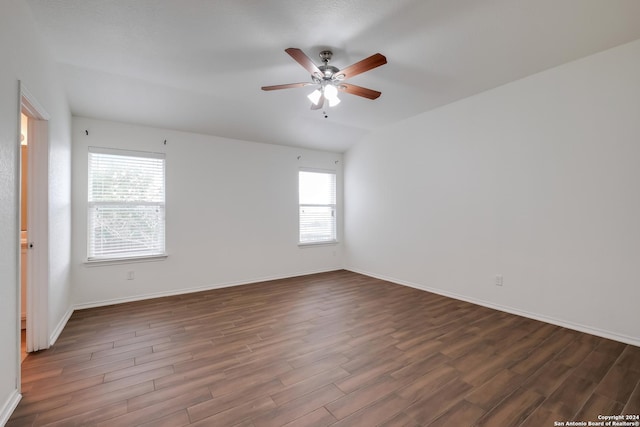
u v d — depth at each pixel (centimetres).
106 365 218
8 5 166
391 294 403
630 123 246
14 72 174
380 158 491
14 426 155
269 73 293
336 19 212
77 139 349
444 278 395
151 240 393
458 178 375
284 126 448
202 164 431
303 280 487
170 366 216
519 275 319
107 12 204
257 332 278
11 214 170
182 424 157
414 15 208
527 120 308
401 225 456
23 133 301
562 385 191
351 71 237
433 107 396
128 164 380
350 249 562
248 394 183
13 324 172
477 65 282
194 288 421
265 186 489
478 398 178
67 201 315
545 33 231
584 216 272
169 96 340
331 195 569
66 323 299
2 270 159
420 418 161
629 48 246
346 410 168
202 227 429
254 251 476
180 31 226
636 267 244
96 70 286
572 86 277
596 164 264
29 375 204
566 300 284
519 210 317
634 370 207
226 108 380
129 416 163
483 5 199
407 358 227
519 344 249
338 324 297
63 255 297
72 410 168
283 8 200
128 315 323
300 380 198
